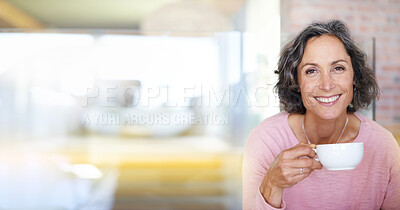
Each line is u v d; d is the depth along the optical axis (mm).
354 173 895
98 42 3885
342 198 904
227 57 2943
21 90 4043
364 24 2367
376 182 916
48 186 2758
